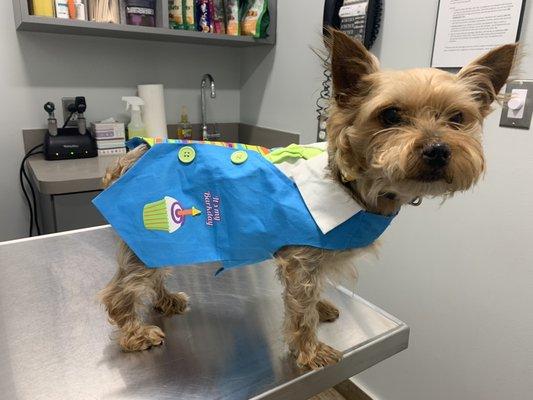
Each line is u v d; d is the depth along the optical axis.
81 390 0.71
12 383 0.72
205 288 1.06
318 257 0.78
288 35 2.05
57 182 1.57
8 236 2.07
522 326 1.24
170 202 0.81
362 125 0.76
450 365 1.47
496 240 1.28
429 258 1.47
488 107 0.83
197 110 2.46
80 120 1.98
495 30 1.20
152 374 0.76
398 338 0.90
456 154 0.72
